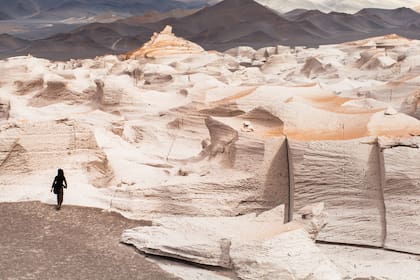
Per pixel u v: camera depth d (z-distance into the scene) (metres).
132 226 18.08
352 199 18.09
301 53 86.56
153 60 71.38
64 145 22.55
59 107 39.38
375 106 27.59
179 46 75.50
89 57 134.50
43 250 16.08
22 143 21.97
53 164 22.27
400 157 17.56
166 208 19.20
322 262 14.68
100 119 34.91
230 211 19.12
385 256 16.94
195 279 14.79
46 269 14.91
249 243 15.09
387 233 17.36
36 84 47.94
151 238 16.47
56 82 42.25
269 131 21.02
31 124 22.27
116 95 37.56
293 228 15.97
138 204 19.17
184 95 38.03
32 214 18.69
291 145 19.00
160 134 31.72
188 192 19.30
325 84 53.34
